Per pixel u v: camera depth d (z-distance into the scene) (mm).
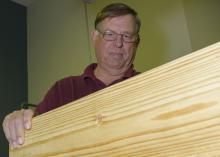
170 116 303
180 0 1556
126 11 1113
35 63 2258
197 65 288
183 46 1494
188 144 288
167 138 304
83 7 2010
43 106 1093
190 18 1545
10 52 2217
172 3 1590
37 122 470
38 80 2189
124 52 1116
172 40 1549
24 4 2453
